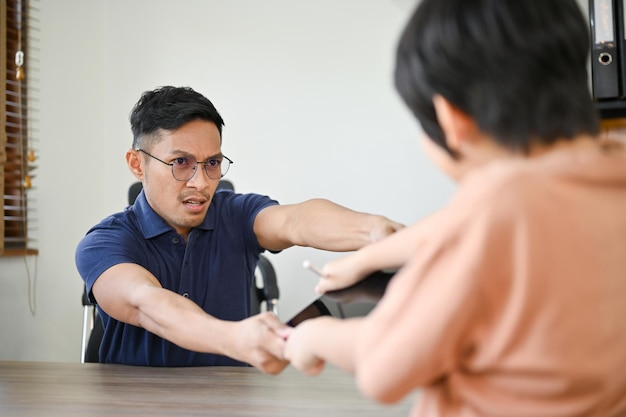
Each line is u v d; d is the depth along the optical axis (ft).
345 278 2.73
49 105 10.84
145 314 4.43
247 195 6.16
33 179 10.53
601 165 1.67
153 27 11.67
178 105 5.24
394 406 3.18
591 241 1.60
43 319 10.53
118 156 11.69
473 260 1.58
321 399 3.36
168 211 5.40
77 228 11.19
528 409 1.63
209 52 11.45
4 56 10.05
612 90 8.29
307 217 5.39
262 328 3.36
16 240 10.08
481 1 1.73
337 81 10.89
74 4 11.29
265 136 11.19
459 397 1.72
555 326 1.57
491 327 1.62
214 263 5.71
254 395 3.47
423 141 1.97
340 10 10.87
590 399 1.65
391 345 1.65
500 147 1.76
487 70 1.70
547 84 1.70
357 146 10.80
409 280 1.69
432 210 10.49
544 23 1.70
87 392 3.58
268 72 11.19
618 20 8.25
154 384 3.82
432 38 1.77
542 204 1.58
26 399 3.40
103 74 11.75
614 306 1.63
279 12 11.14
